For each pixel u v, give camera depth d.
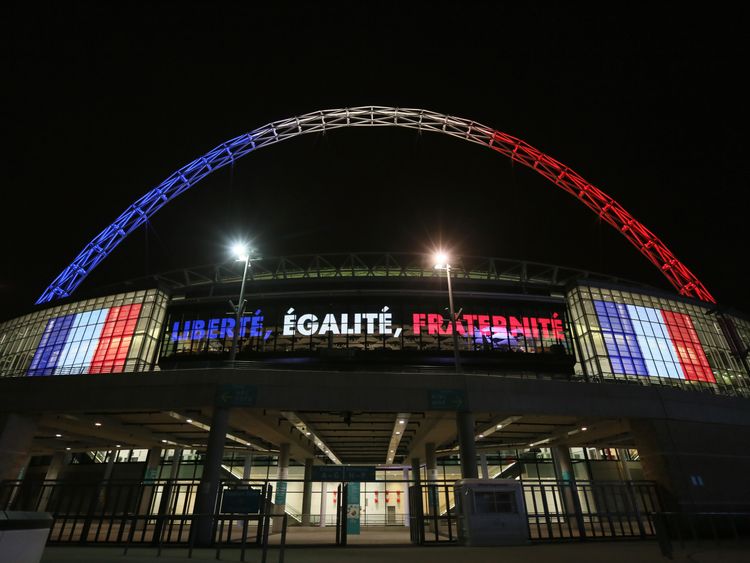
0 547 5.01
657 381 43.00
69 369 45.06
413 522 20.39
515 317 46.22
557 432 34.09
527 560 13.73
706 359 45.66
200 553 15.62
